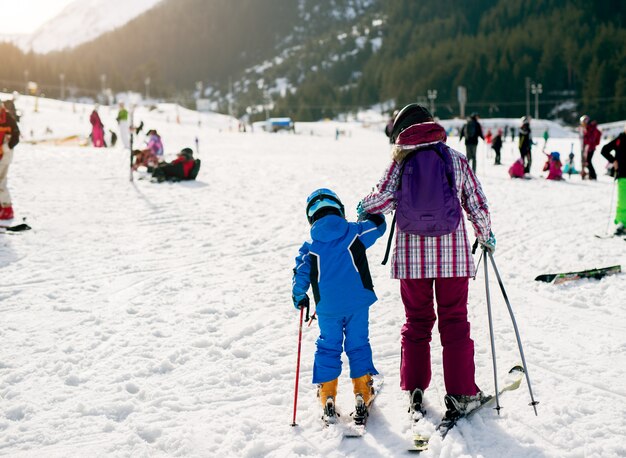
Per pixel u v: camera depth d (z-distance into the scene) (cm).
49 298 577
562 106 14475
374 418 346
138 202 1086
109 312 538
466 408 337
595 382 377
